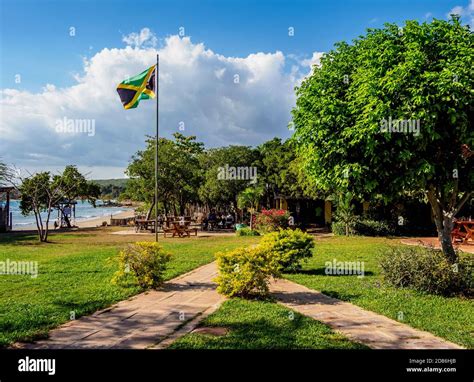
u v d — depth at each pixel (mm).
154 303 8078
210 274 11445
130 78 17859
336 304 8047
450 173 8344
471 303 8055
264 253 8656
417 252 9766
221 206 38312
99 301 8102
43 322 6633
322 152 8836
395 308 7609
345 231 26016
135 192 32031
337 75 9180
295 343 5648
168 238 24812
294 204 35219
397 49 8102
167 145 32281
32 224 48938
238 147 35812
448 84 7199
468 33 8102
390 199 8812
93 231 32312
